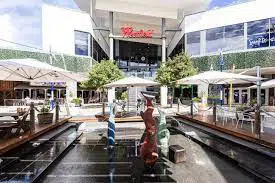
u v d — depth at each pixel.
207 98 29.77
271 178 5.20
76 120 15.70
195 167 6.48
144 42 49.19
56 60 31.30
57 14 32.00
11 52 28.83
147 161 6.17
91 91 39.91
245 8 28.36
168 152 7.93
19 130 8.89
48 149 8.02
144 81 14.91
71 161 7.09
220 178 5.67
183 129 12.16
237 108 13.88
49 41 31.52
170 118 16.45
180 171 6.17
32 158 6.95
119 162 6.95
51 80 12.19
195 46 32.78
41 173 5.75
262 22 27.11
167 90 35.22
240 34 28.75
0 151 6.67
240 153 7.37
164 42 38.69
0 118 13.67
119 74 31.09
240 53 28.50
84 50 34.28
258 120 8.50
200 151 8.18
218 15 30.48
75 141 9.86
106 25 45.44
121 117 15.46
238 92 31.20
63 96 34.66
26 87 30.00
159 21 42.72
